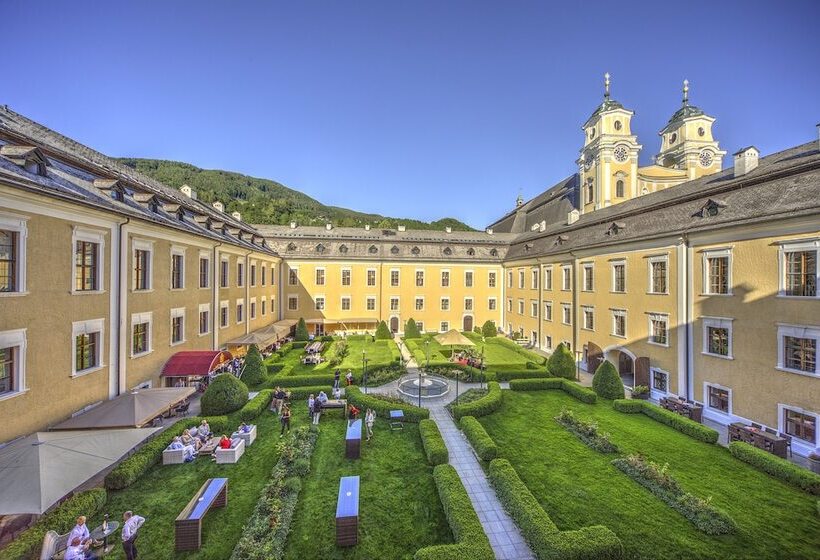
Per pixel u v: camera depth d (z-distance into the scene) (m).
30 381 13.82
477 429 17.50
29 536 9.86
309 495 13.12
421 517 11.98
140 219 19.16
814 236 16.02
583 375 30.95
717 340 20.69
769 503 12.77
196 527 10.50
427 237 54.41
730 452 16.38
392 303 51.16
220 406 19.75
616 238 28.61
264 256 41.91
